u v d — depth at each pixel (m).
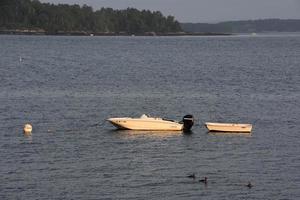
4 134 180.50
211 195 130.12
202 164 152.00
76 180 138.00
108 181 137.62
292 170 147.62
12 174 141.25
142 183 136.75
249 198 128.88
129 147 168.25
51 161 152.38
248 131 189.75
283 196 130.25
